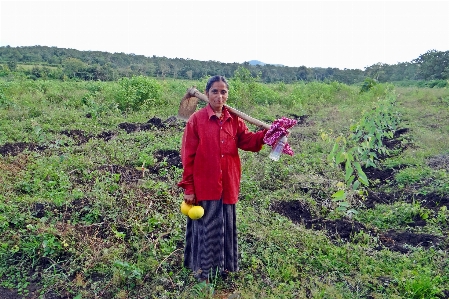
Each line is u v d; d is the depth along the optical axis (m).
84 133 9.03
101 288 3.47
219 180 3.23
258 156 7.55
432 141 9.05
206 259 3.34
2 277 3.64
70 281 3.57
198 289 3.33
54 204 4.78
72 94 13.99
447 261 4.00
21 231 4.15
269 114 13.95
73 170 6.09
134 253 3.93
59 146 7.69
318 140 9.32
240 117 3.31
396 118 12.01
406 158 7.66
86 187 5.51
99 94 13.19
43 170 6.02
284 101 16.62
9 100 11.78
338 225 4.89
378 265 3.97
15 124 9.23
